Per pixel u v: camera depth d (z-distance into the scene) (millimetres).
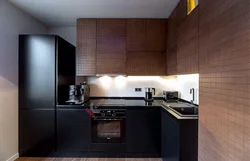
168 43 3787
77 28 3912
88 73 3908
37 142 3438
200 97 1839
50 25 4434
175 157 2371
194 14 2256
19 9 3402
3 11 2984
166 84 4316
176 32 3184
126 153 3482
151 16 3791
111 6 3273
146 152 3455
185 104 3385
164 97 4117
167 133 2865
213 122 1555
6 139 3094
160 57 3936
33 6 3275
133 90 4332
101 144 3453
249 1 1095
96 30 3904
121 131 3449
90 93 4355
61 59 3592
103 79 4355
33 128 3432
